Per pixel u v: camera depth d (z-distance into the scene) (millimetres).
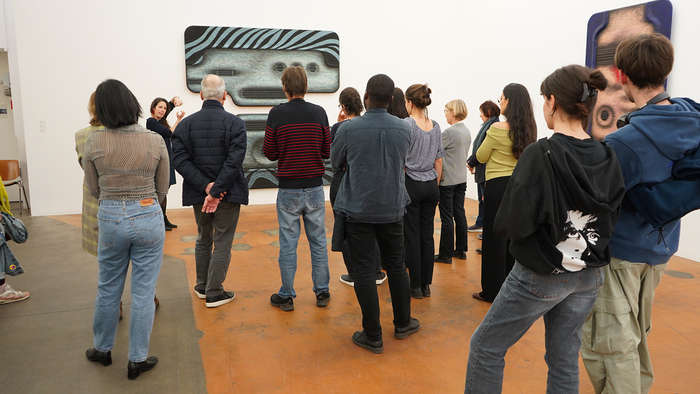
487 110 3672
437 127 2953
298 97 2766
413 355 2332
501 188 2758
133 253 2074
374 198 2180
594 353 1661
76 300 3057
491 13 6543
